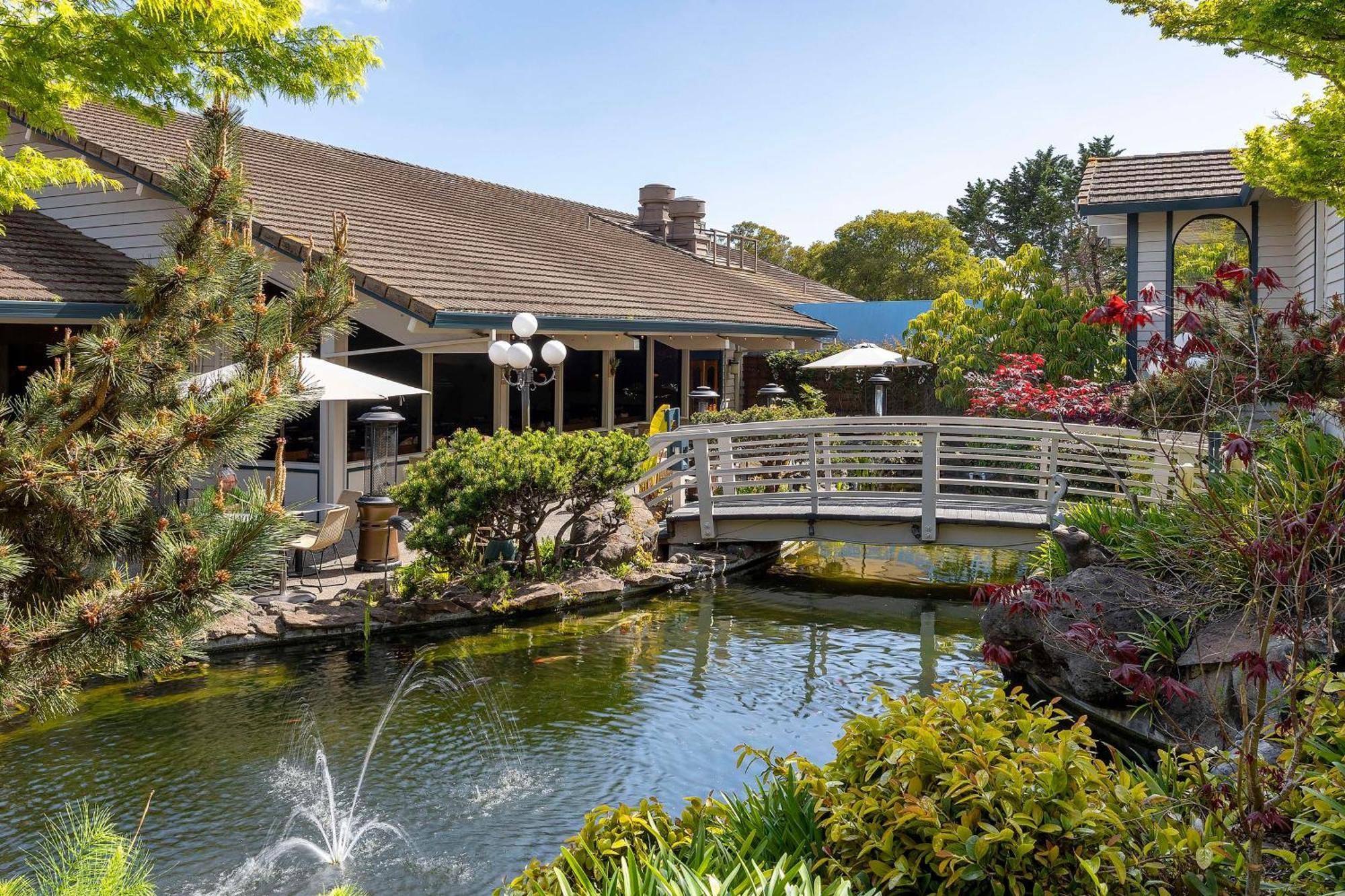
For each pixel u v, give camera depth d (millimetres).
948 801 3688
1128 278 18000
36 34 6254
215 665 9133
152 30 6457
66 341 4332
